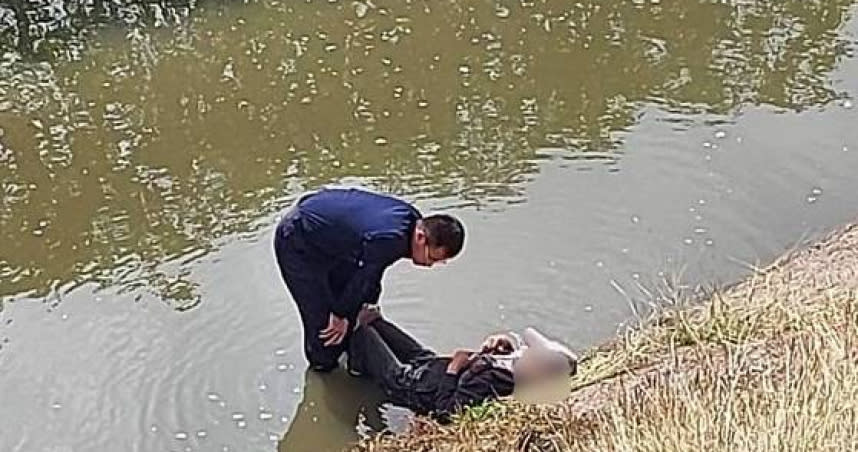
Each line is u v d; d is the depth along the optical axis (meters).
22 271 8.67
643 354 7.10
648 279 8.18
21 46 11.88
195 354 7.70
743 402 5.98
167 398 7.38
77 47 11.87
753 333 7.05
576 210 9.01
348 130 10.45
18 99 11.04
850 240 8.39
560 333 7.73
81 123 10.66
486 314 7.90
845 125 10.10
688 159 9.66
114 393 7.44
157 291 8.34
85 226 9.18
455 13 12.48
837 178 9.30
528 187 9.38
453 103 10.84
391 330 7.46
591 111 10.59
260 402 7.34
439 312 7.92
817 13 12.21
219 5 12.61
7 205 9.48
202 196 9.55
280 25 12.30
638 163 9.64
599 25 12.19
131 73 11.48
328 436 7.13
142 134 10.49
